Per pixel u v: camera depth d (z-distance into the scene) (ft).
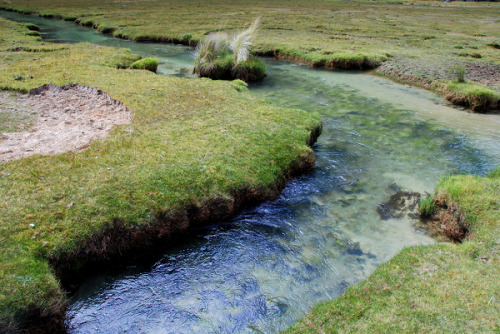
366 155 35.47
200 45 62.18
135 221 22.31
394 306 16.78
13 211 21.81
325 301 18.80
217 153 29.63
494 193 24.91
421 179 31.27
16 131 32.50
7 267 18.06
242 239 23.81
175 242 23.39
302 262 21.83
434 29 105.29
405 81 59.82
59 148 29.60
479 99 47.21
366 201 28.04
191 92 44.32
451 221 24.12
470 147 37.42
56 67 53.11
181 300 19.24
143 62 58.18
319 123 38.11
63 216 21.81
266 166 29.27
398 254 20.61
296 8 154.92
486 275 18.37
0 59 57.06
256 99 44.24
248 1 183.52
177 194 24.56
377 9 159.94
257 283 20.30
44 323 17.13
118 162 27.48
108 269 21.15
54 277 18.88
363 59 67.56
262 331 17.42
